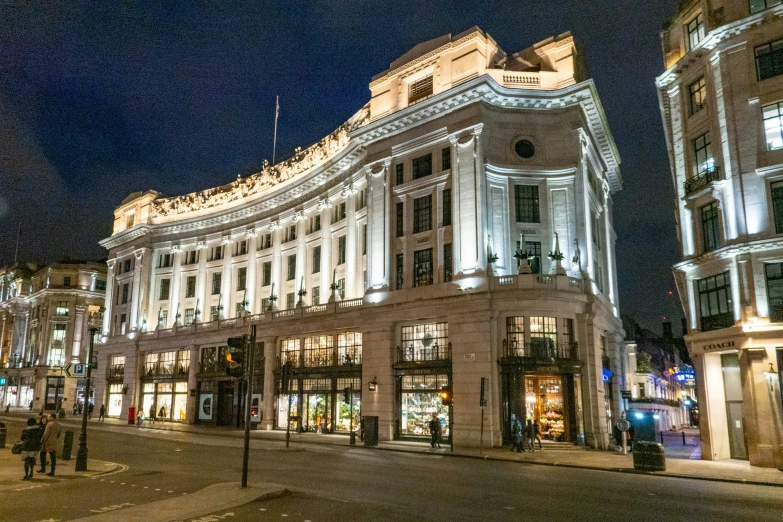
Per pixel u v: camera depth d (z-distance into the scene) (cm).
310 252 4828
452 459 2462
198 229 5894
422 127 3688
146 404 5791
